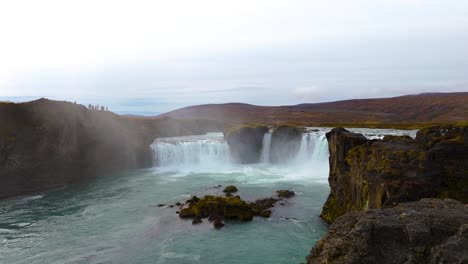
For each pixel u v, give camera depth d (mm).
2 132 51688
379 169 22625
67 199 44844
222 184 50844
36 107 57969
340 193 31109
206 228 31047
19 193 49094
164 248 27094
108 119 72375
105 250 27281
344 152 32562
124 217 35750
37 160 55469
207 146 72812
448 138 23234
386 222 12422
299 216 33719
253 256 25094
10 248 28156
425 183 20016
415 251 11195
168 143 74375
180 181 54906
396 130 81375
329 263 12227
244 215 33000
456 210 12953
